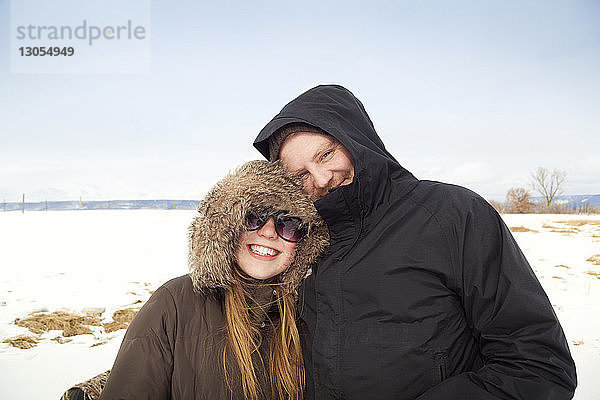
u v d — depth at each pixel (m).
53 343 4.70
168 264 9.68
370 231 1.53
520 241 12.44
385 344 1.44
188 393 1.57
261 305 1.72
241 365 1.59
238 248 1.62
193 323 1.62
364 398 1.46
